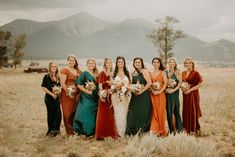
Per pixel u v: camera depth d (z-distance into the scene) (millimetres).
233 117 12555
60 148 7699
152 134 8219
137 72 8992
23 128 10336
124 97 8797
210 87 28875
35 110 14547
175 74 9164
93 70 9258
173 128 9023
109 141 8133
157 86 8703
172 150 7090
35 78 41281
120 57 8844
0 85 28781
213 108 14578
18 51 78438
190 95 9352
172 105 9000
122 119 8781
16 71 70375
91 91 8883
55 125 9086
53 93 9000
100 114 8703
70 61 9172
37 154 7125
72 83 9109
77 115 8938
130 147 7082
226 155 6996
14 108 14773
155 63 8977
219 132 9711
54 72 9211
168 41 38875
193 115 9320
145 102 8828
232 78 44469
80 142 8156
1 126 10164
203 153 6578
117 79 8766
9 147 7551
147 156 6637
